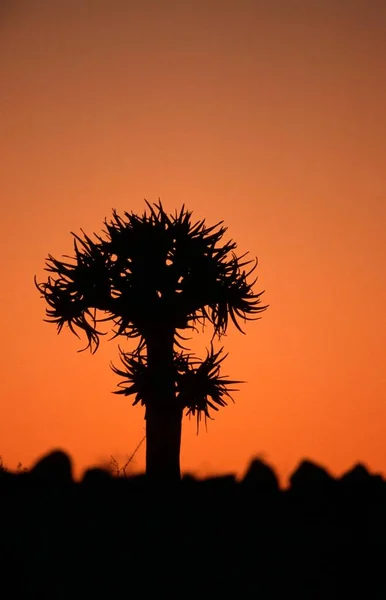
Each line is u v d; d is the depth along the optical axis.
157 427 5.07
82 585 4.27
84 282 5.07
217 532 5.17
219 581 4.48
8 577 4.32
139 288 5.00
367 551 5.13
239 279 5.22
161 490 5.03
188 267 5.09
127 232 5.14
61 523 5.18
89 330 5.23
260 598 4.30
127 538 4.84
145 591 4.24
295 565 4.79
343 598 4.36
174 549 4.72
